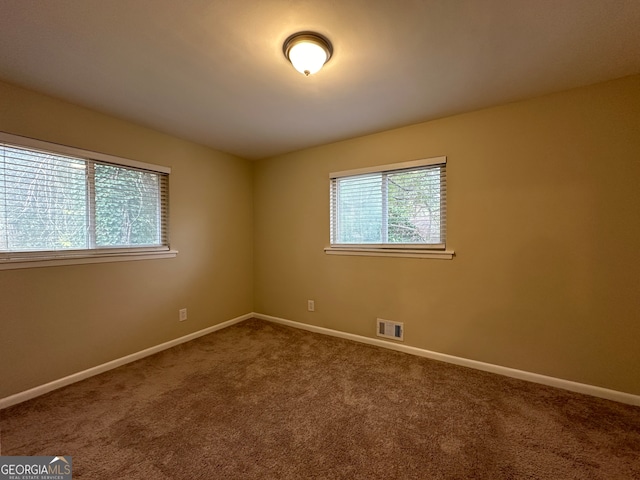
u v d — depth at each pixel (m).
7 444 1.44
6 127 1.81
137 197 2.56
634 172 1.78
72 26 1.33
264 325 3.44
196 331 3.04
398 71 1.73
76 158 2.15
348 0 1.19
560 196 1.98
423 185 2.55
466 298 2.33
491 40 1.46
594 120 1.87
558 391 1.95
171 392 1.94
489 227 2.23
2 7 1.20
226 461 1.34
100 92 1.95
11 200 1.85
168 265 2.77
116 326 2.36
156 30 1.37
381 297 2.75
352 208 2.96
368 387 2.00
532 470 1.29
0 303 1.79
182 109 2.22
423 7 1.24
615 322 1.84
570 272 1.96
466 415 1.68
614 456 1.37
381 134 2.71
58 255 2.04
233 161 3.47
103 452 1.39
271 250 3.57
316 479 1.24
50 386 1.96
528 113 2.07
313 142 3.02
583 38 1.44
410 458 1.36
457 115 2.33
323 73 1.74
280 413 1.70
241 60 1.61
